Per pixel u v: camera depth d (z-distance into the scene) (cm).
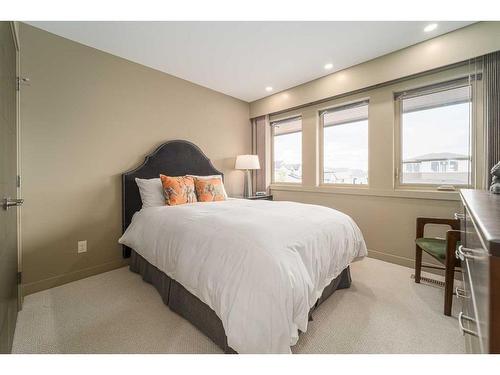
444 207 235
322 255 154
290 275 116
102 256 247
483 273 63
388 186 273
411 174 266
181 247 160
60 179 219
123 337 145
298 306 117
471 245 96
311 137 352
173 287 173
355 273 241
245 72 306
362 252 210
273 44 240
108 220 252
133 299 191
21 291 186
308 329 152
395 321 161
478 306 74
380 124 278
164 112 305
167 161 299
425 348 136
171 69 296
